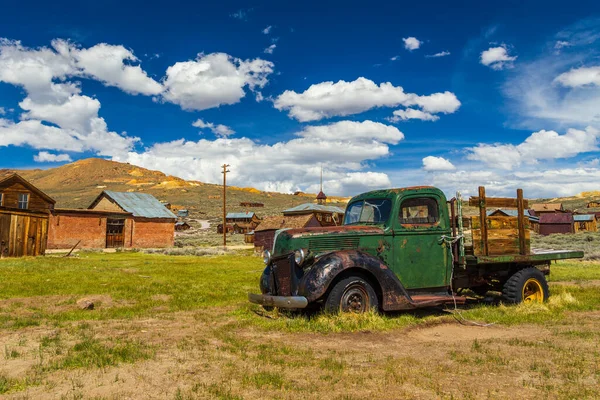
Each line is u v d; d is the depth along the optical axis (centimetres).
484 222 849
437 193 816
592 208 10925
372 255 731
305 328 646
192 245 5475
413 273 780
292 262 711
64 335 602
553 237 5844
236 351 521
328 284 666
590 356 504
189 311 823
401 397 374
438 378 425
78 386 392
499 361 482
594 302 911
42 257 2477
